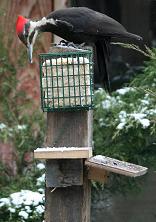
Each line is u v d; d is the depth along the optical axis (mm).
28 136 13727
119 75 16422
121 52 16422
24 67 14594
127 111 13367
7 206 12086
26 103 14312
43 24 9672
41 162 13672
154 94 11258
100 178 8820
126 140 13117
